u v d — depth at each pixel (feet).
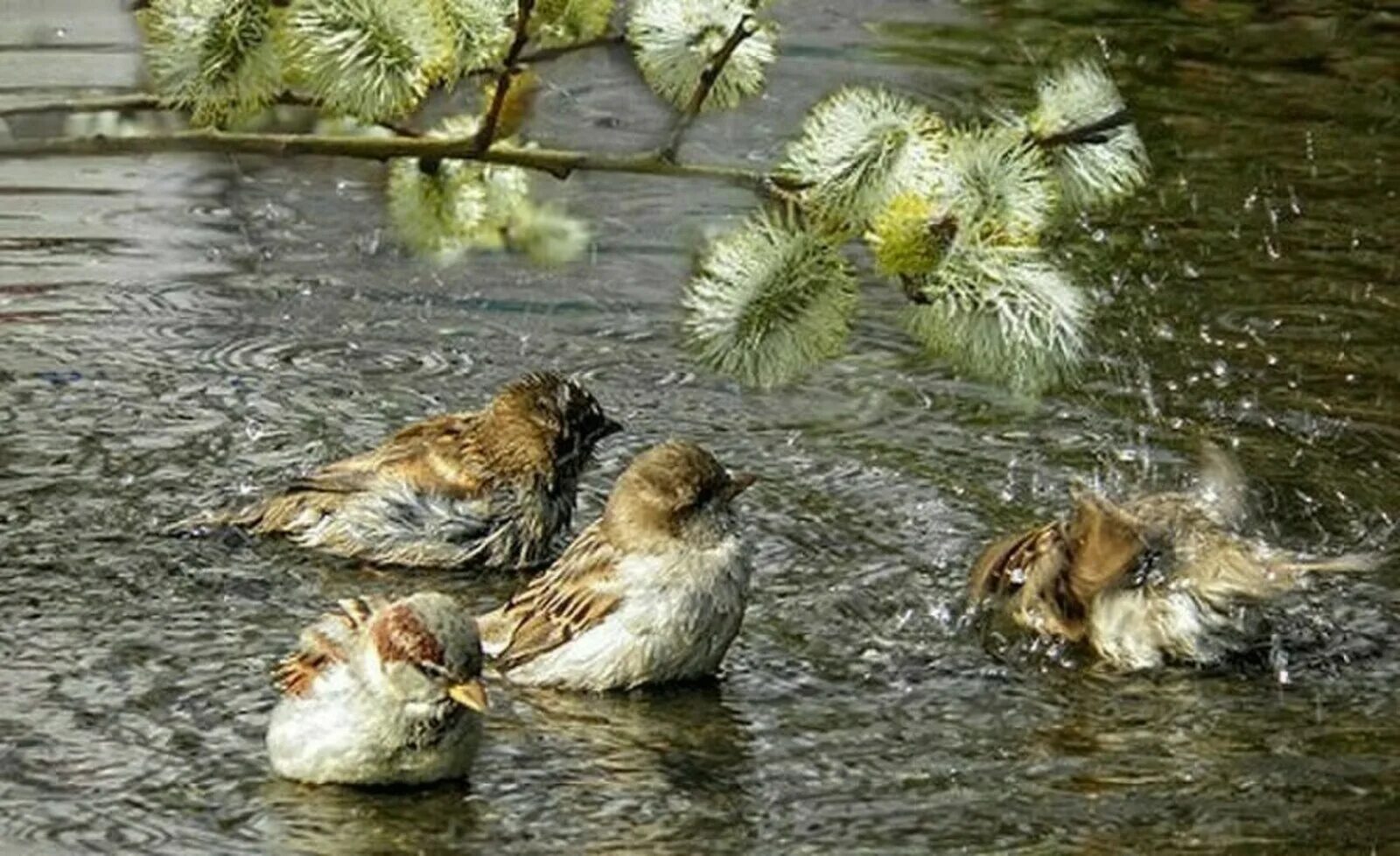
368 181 64.75
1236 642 41.83
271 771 36.91
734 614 40.78
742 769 37.63
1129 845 35.37
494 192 34.86
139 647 40.86
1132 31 76.79
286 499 46.09
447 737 36.35
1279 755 38.45
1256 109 70.23
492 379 53.57
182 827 35.04
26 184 63.67
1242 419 51.96
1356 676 41.50
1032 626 42.70
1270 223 62.28
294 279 58.59
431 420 47.65
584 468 48.37
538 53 31.14
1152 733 39.24
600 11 32.04
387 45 29.71
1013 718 39.65
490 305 57.62
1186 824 36.04
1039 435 51.19
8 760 36.73
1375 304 57.77
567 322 56.65
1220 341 55.77
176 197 63.41
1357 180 65.05
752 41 32.48
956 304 30.45
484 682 40.83
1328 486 48.85
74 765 36.70
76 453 48.57
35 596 42.47
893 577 44.60
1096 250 60.54
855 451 50.29
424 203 34.78
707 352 31.63
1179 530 42.19
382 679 35.99
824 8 78.48
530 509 46.83
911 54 74.08
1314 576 44.96
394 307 57.16
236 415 50.98
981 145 30.42
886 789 36.99
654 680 40.52
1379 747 38.81
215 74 29.73
